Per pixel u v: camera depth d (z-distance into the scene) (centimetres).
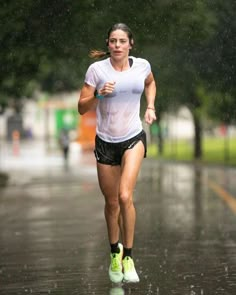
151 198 4122
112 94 1562
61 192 4666
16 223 3017
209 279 1772
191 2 3325
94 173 6731
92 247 2325
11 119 19875
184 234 2589
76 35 3353
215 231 2662
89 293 1628
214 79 3834
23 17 3288
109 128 1585
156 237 2519
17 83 4028
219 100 5806
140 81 1568
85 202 3931
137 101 1586
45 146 14700
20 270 1925
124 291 1644
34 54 3525
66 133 9762
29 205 3812
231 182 5519
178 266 1950
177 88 4066
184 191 4628
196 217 3133
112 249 1647
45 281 1772
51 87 10419
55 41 3372
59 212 3434
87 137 13025
